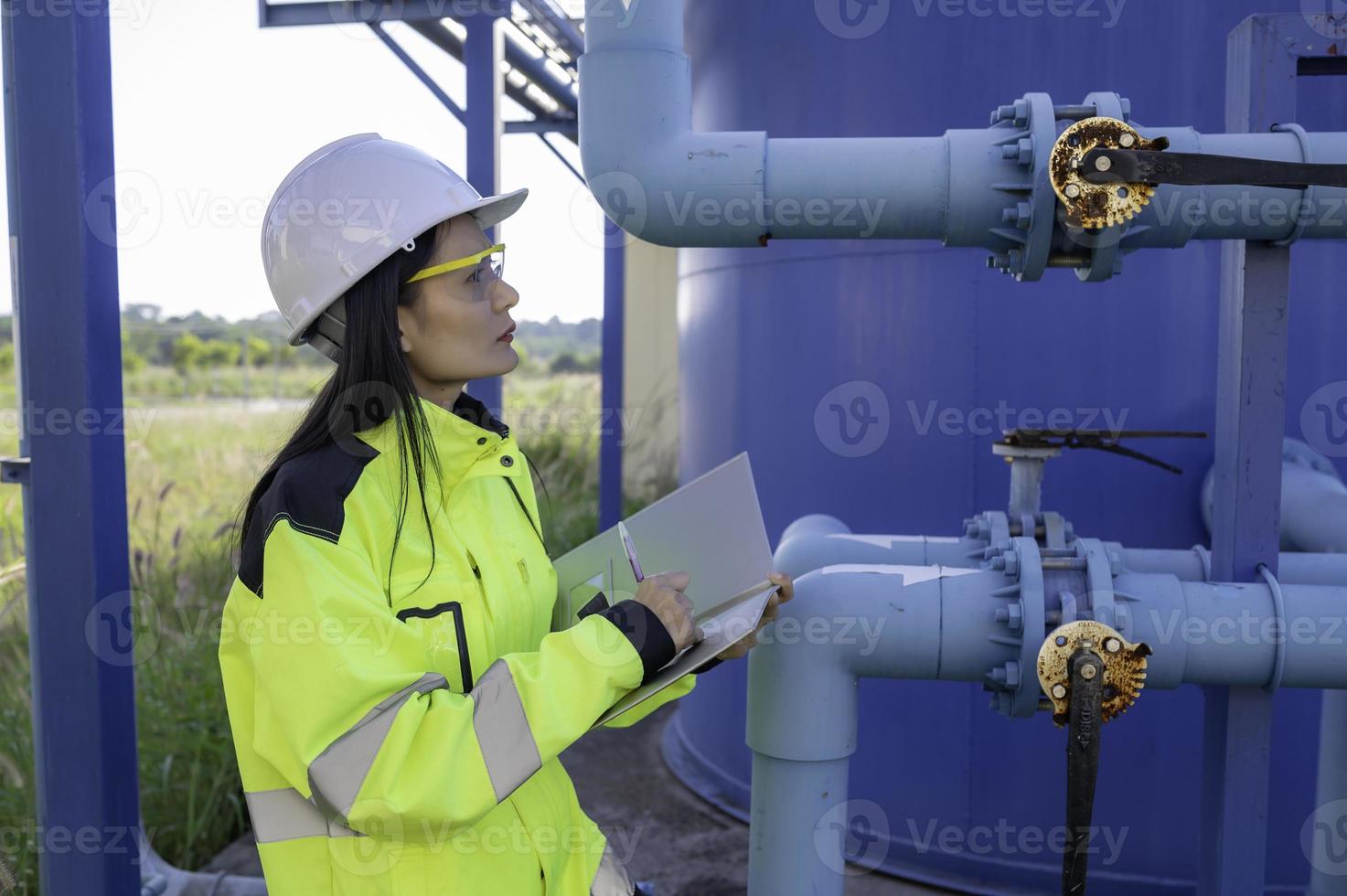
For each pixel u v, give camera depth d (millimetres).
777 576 1327
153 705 3480
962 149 1460
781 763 1563
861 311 2900
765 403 3156
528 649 1254
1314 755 2656
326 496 1079
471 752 1038
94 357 1889
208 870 2984
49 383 1877
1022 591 1462
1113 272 1459
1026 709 1488
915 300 2812
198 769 3139
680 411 3801
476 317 1223
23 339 1876
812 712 1529
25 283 1866
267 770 1132
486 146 2930
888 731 2963
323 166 1204
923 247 2793
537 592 1279
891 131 2783
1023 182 1438
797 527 2502
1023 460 1737
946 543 2045
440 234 1195
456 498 1211
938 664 1517
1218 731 1666
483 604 1174
